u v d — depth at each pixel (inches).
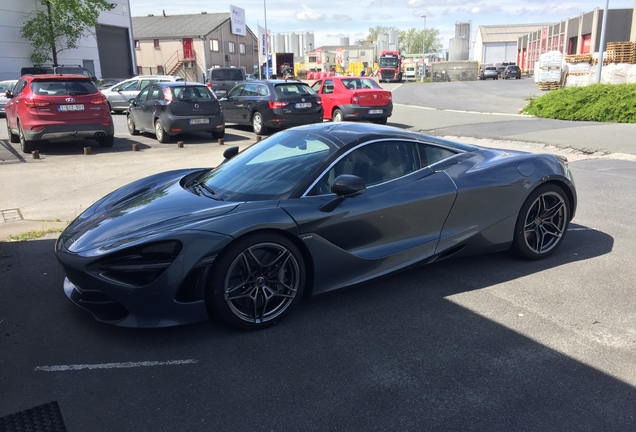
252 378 111.2
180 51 2162.9
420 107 863.1
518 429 93.1
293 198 136.8
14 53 1080.8
